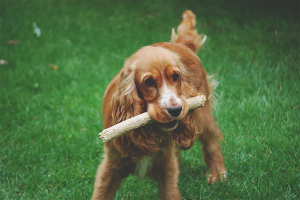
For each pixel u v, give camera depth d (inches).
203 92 135.3
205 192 132.4
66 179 141.8
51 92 208.8
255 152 150.6
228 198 127.6
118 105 104.4
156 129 108.3
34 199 130.6
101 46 267.9
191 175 146.3
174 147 118.8
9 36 282.8
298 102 176.7
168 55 101.1
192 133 113.3
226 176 140.1
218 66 222.4
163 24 302.7
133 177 144.8
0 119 181.6
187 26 159.5
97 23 311.4
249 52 239.8
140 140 106.3
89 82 219.5
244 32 271.0
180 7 331.0
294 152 145.9
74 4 351.6
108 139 94.3
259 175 135.5
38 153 155.9
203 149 147.6
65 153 157.8
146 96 99.5
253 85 198.8
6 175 142.5
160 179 120.4
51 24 309.0
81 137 167.3
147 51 101.7
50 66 237.5
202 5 328.8
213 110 169.5
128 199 130.1
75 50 262.5
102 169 117.3
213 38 267.6
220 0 332.2
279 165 139.6
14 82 215.0
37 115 187.8
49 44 274.1
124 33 290.0
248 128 165.3
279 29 267.6
